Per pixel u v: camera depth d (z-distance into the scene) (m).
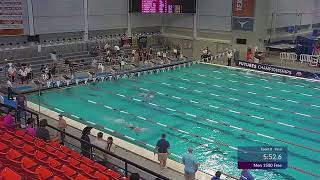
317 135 15.41
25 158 8.78
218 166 12.59
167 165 12.08
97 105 19.19
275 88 22.84
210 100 20.23
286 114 18.00
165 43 36.22
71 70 24.23
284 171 12.30
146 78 25.36
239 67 28.69
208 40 33.34
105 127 15.97
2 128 12.06
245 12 30.34
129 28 33.50
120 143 13.80
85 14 29.92
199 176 11.45
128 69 26.70
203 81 24.58
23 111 14.61
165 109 18.62
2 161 8.88
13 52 25.52
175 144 14.41
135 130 15.70
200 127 16.22
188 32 35.06
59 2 28.05
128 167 11.56
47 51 27.42
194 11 33.19
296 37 32.16
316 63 27.17
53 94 21.27
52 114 17.09
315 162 12.98
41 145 10.59
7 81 21.53
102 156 11.60
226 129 16.00
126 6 32.91
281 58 29.69
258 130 15.92
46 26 27.47
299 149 14.03
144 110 18.45
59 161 9.53
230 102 19.88
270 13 30.59
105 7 31.30
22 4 25.66
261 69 27.56
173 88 22.70
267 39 31.08
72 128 15.26
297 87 23.11
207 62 30.50
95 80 23.83
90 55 29.17
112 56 29.31
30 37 26.84
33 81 22.95
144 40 34.12
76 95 21.05
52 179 7.98
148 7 31.91
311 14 37.06
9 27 25.08
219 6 32.22
